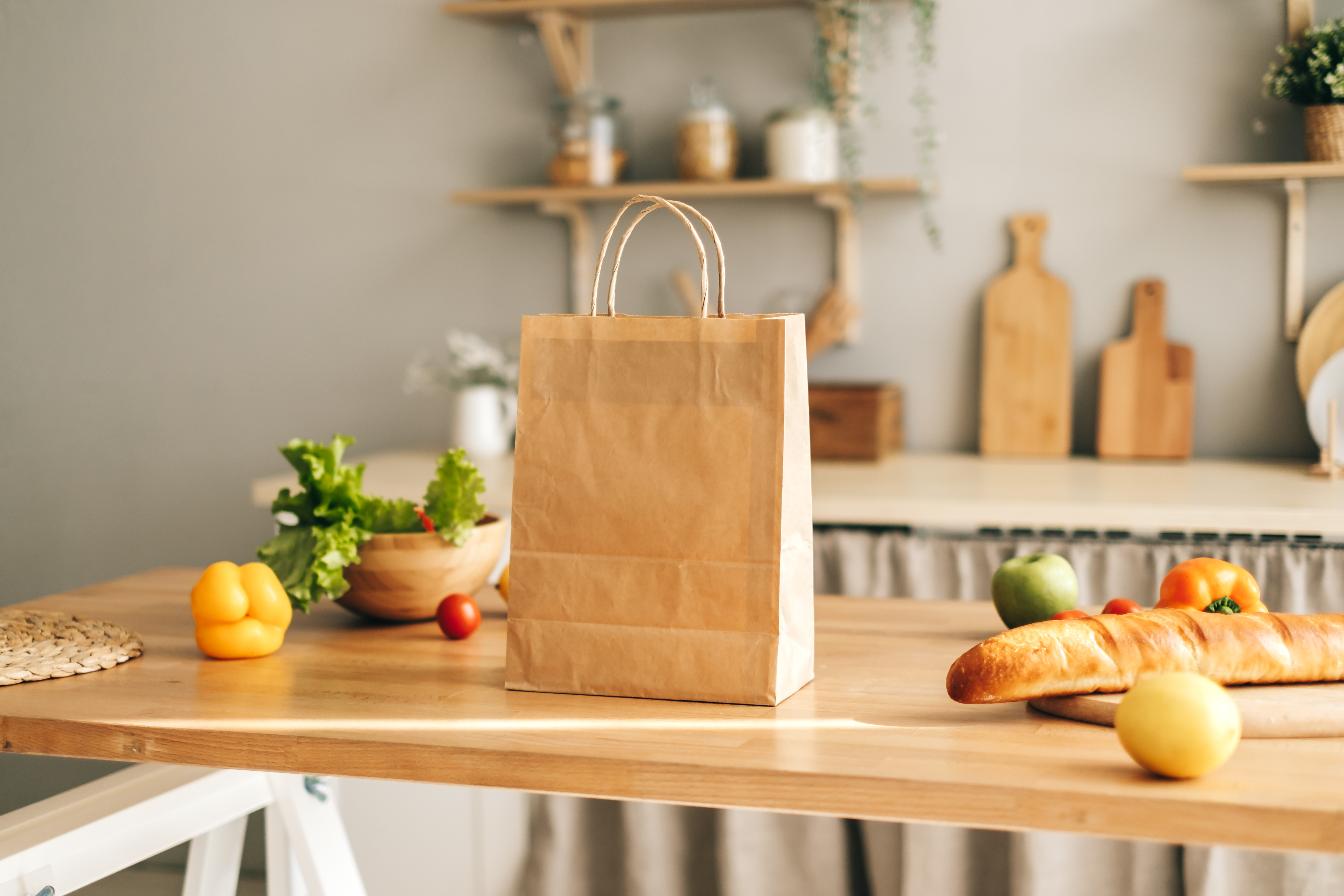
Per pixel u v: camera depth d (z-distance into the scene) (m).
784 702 0.97
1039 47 2.49
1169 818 0.74
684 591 0.97
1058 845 1.76
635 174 2.76
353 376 2.95
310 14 2.90
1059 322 2.52
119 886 2.21
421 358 2.91
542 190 2.60
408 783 1.82
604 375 0.98
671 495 0.96
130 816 1.11
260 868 2.50
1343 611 1.91
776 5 2.61
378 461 2.60
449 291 2.88
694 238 0.97
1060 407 2.53
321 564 1.18
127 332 3.08
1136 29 2.44
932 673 1.05
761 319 0.95
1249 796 0.74
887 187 2.43
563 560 0.99
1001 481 2.22
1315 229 2.38
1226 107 2.41
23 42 3.07
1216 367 2.46
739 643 0.96
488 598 1.41
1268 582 1.94
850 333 2.64
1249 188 2.40
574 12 2.66
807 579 1.00
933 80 2.55
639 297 2.77
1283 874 1.72
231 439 3.04
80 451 3.13
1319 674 0.90
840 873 1.90
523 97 2.80
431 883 1.84
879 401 2.42
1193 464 2.42
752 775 0.81
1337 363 2.29
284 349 2.99
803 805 0.80
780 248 2.68
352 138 2.90
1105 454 2.50
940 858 1.83
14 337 3.14
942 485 2.18
